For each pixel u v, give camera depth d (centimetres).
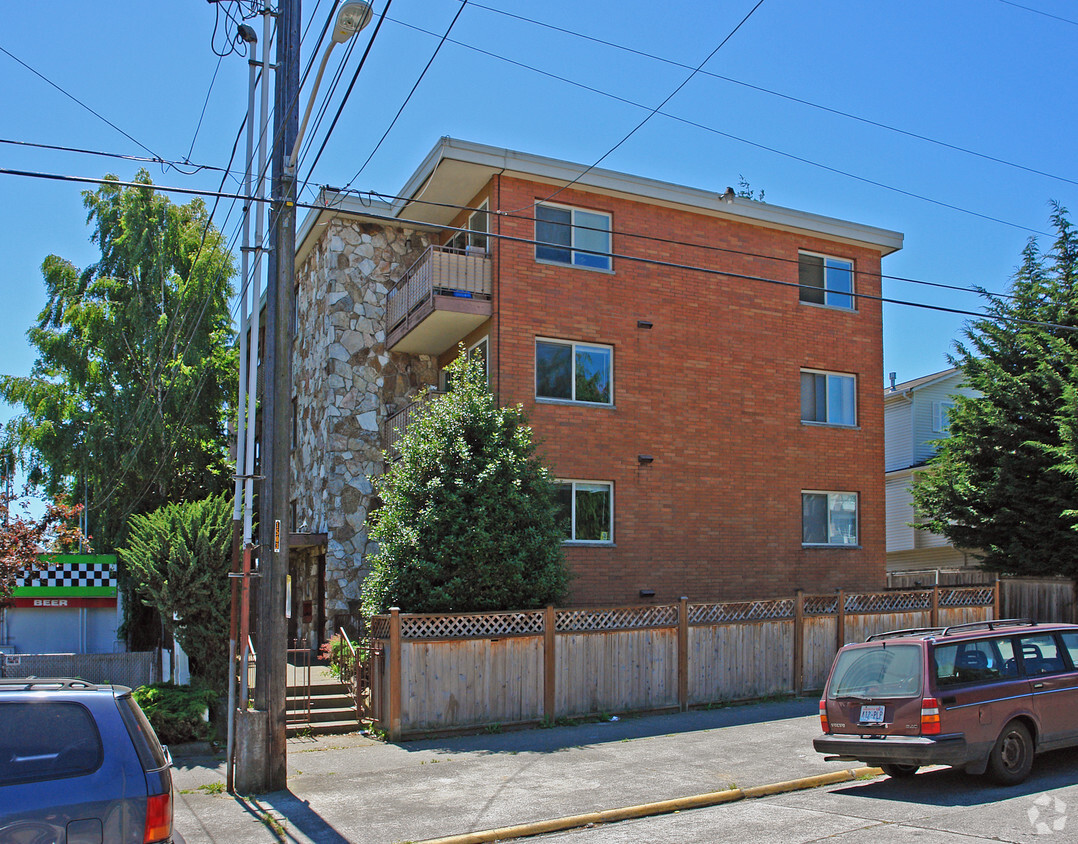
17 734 573
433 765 1163
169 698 1303
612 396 1956
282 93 1150
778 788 1039
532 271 1892
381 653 1391
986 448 2145
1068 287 2159
